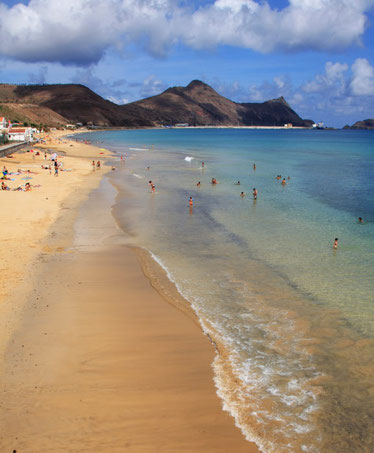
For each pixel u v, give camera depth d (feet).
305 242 97.04
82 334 52.19
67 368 44.57
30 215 114.52
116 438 34.73
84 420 36.68
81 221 112.16
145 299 63.62
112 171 227.81
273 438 35.58
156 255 85.87
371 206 142.00
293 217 124.16
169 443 34.40
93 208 129.80
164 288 68.33
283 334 53.98
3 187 152.25
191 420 37.29
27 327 53.31
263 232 106.11
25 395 39.70
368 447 35.09
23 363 45.11
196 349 49.62
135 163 277.23
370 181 207.21
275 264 81.35
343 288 69.36
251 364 46.91
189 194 162.40
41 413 37.35
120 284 69.31
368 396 41.78
